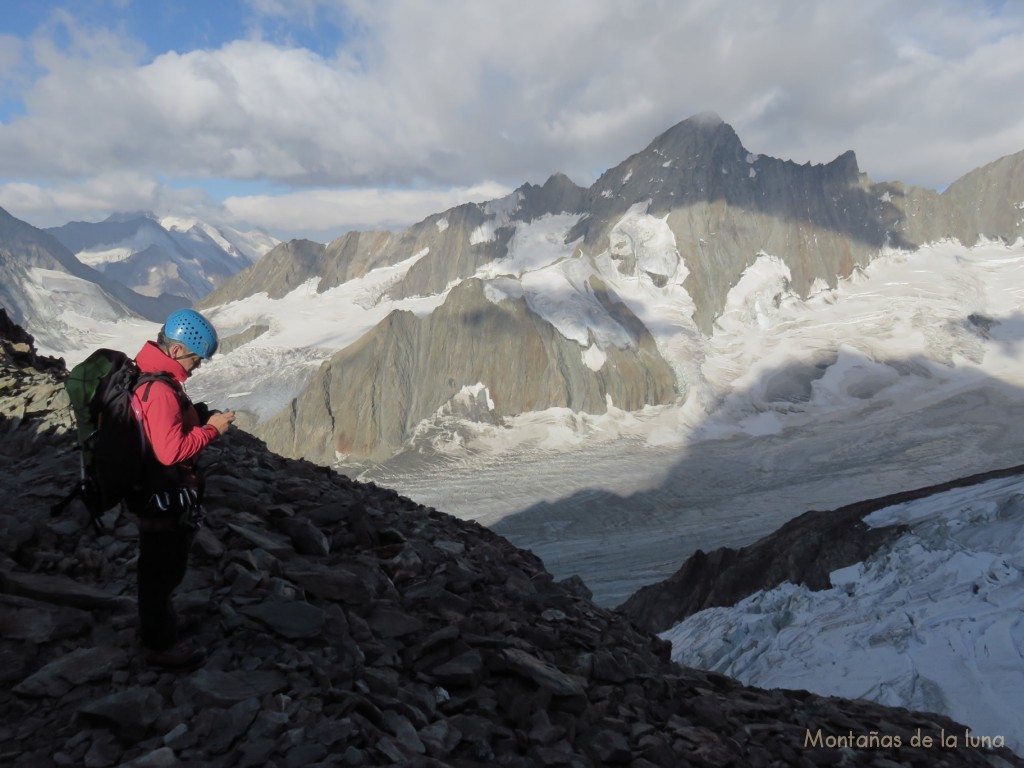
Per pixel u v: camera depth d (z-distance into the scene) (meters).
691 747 4.84
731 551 56.97
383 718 4.03
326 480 9.31
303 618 4.84
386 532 7.19
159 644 4.17
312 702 4.01
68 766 3.34
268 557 5.62
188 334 3.83
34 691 3.83
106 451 3.66
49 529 5.59
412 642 5.24
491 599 6.60
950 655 33.75
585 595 9.27
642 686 5.74
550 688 4.83
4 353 10.90
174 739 3.54
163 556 3.98
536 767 4.09
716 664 42.31
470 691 4.79
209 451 8.43
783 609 44.88
